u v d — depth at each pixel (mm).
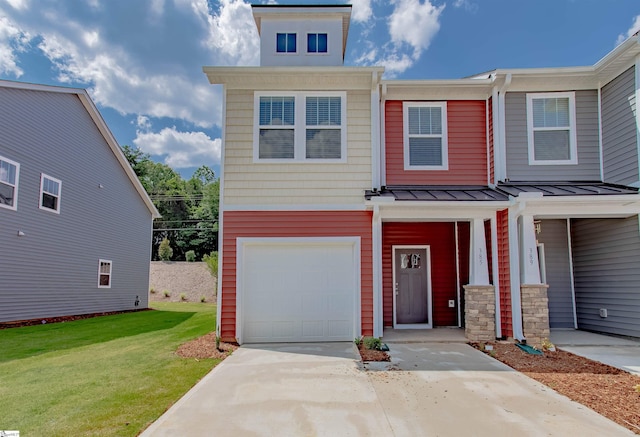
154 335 9305
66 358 6785
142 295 19203
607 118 8570
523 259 7730
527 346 7316
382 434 3723
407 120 9367
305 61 9805
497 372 5781
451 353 6969
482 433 3732
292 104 8602
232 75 8391
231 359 6621
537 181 8773
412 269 9891
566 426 3887
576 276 9539
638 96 7645
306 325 8148
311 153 8477
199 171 57094
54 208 12961
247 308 8141
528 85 8922
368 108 8617
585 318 9219
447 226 9922
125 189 17797
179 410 4305
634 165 7777
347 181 8406
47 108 12633
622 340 7891
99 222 15648
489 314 7914
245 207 8266
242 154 8422
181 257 39312
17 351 7461
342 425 3924
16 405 4438
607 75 8469
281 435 3701
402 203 7676
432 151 9312
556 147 8883
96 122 15250
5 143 10898
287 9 9805
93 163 15242
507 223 7992
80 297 14297
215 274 24172
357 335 7977
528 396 4758
